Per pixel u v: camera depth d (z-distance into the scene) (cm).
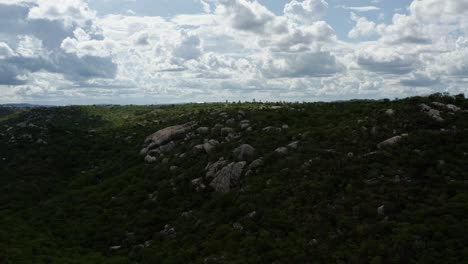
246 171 5019
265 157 5056
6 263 4481
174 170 6431
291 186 4181
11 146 10281
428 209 3009
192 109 14288
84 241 5372
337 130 5191
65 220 6125
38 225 6062
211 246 3825
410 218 2995
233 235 3825
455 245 2569
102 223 5738
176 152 7244
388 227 2962
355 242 3005
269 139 5781
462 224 2748
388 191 3453
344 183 3809
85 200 6725
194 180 5594
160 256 4181
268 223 3722
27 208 6956
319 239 3219
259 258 3247
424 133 4200
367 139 4569
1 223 6059
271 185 4397
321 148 4772
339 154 4422
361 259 2736
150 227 5103
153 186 6272
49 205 6850
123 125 13375
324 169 4206
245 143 5938
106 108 19800
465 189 3209
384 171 3750
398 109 5128
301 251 3134
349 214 3359
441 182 3391
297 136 5488
